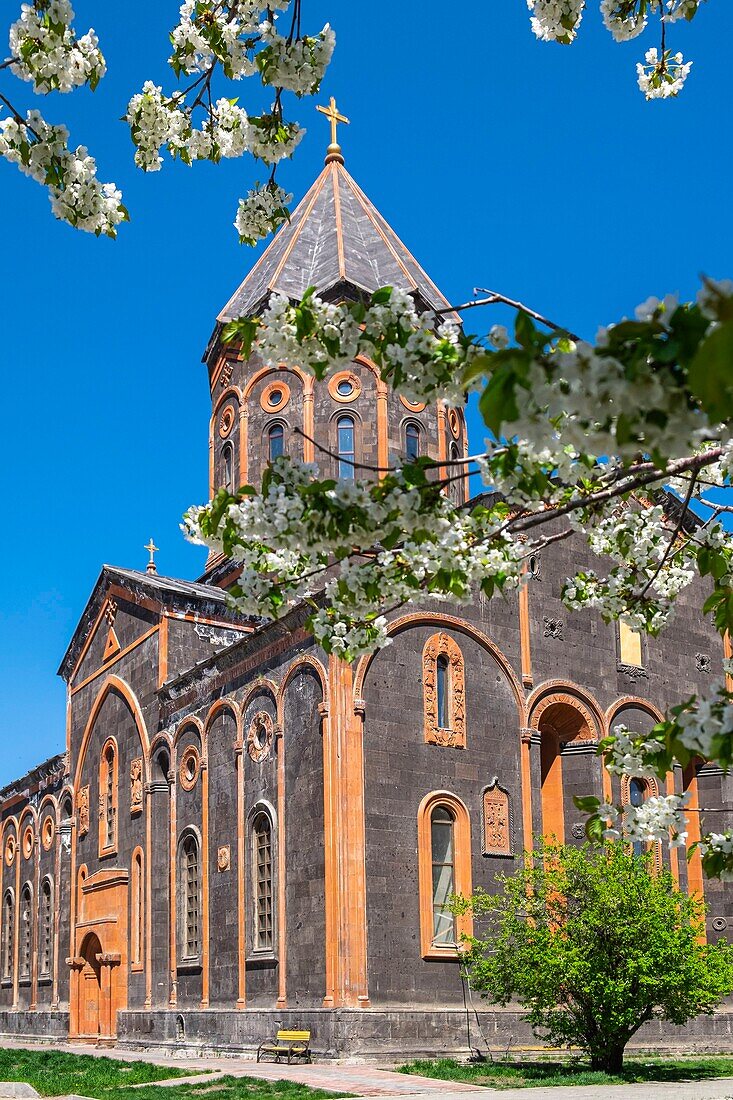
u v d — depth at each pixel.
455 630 28.31
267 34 9.82
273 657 28.78
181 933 31.45
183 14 10.16
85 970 37.22
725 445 9.06
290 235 39.66
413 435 35.03
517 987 22.27
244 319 8.47
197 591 36.62
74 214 9.40
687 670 33.09
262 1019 26.88
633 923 21.27
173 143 10.46
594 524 11.73
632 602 12.09
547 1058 26.03
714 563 9.50
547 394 5.79
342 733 25.91
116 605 38.75
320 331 8.24
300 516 8.14
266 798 28.34
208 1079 22.02
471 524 9.46
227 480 36.88
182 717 33.06
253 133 10.38
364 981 24.67
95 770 39.00
